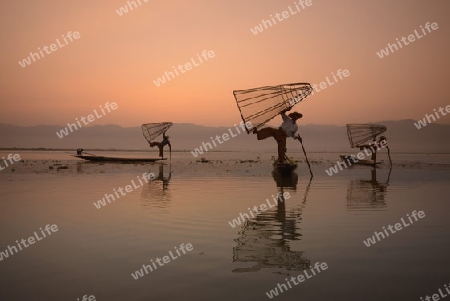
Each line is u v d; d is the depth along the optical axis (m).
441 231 8.62
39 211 11.02
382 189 16.48
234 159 47.16
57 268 6.13
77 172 24.78
